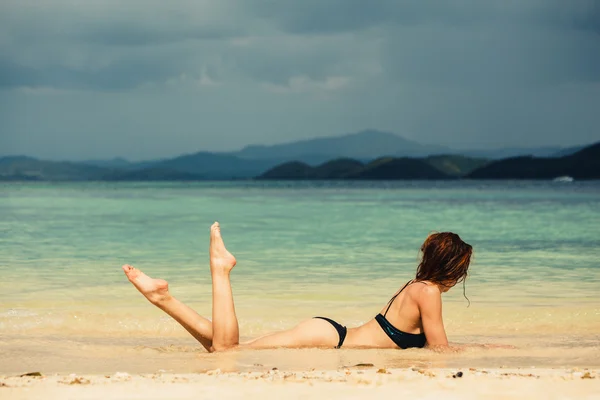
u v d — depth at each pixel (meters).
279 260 11.45
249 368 4.28
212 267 5.05
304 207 33.97
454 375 3.75
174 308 4.95
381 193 64.31
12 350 4.95
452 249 4.99
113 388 3.42
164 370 4.25
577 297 7.68
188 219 23.55
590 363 4.49
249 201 43.62
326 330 5.07
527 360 4.58
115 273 9.70
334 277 9.41
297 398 3.18
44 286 8.48
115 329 6.12
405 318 5.00
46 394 3.27
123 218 24.00
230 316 4.96
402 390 3.34
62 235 16.45
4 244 14.06
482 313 6.70
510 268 10.30
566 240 14.91
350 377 3.70
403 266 10.61
